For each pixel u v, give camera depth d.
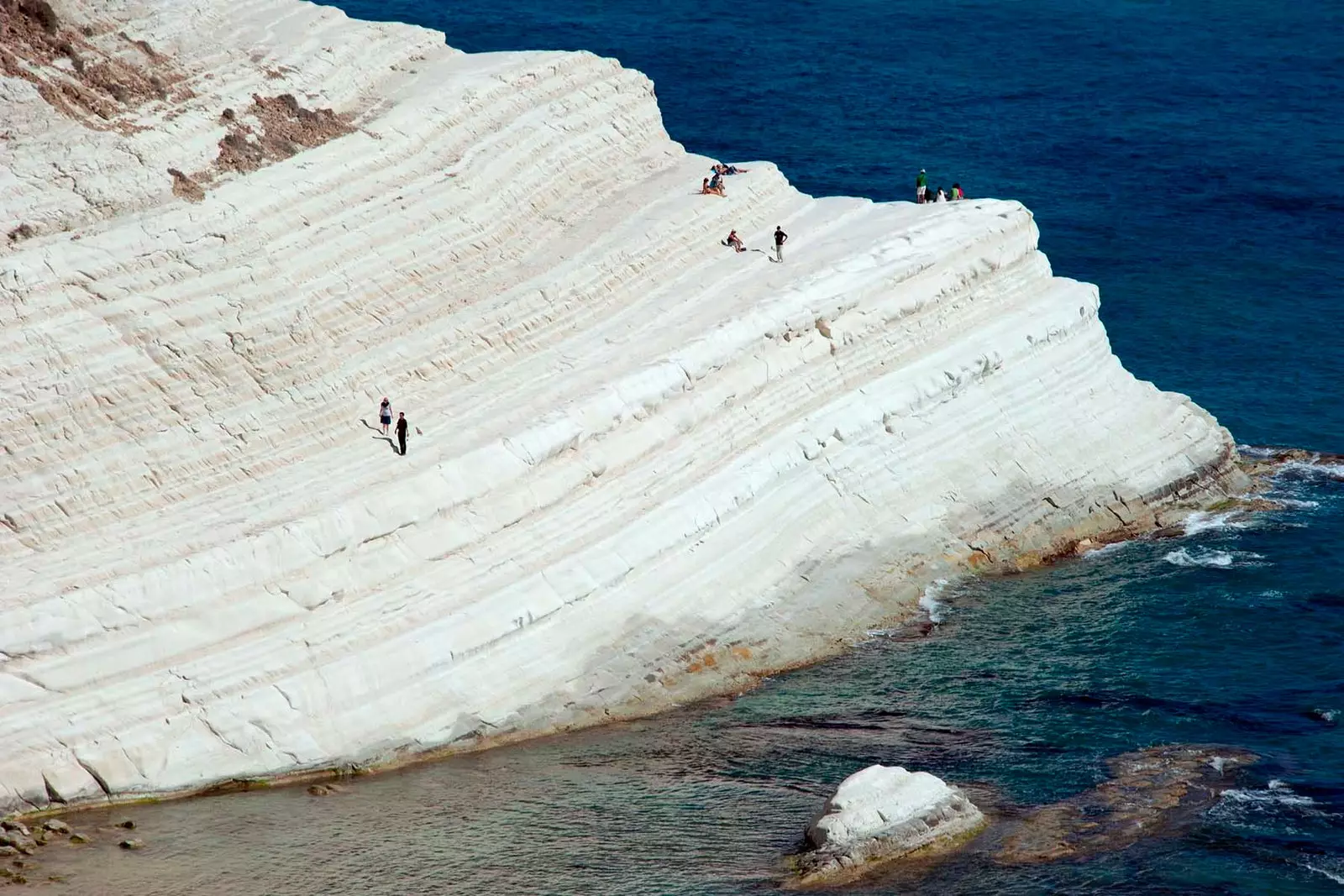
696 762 122.62
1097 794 116.94
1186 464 171.12
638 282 161.25
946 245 169.12
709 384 149.50
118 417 124.56
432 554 129.00
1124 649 141.50
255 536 121.19
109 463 123.00
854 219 179.62
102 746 111.50
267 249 137.50
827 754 124.00
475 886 104.00
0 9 136.38
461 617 126.00
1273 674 136.50
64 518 120.19
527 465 135.25
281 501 126.00
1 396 119.62
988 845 109.69
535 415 139.38
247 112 146.62
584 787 118.00
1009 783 118.81
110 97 138.75
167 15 147.12
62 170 130.75
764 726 129.12
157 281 129.50
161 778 113.06
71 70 137.38
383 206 148.62
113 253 128.25
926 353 164.50
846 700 133.62
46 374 122.00
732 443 148.62
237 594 119.69
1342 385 198.88
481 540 131.75
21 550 118.19
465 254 152.38
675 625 136.50
